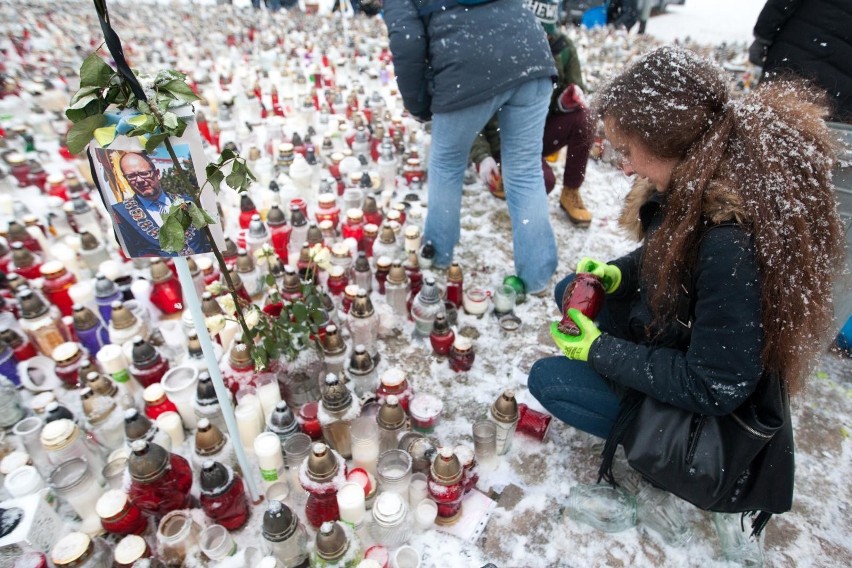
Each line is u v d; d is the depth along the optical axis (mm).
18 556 1468
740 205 1213
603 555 1711
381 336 2609
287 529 1478
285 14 10594
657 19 11891
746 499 1507
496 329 2701
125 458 1752
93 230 3043
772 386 1316
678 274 1377
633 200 1769
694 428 1454
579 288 1795
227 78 5848
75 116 1076
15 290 2432
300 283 2285
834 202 1244
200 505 1759
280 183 3512
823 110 1311
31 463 1789
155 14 9703
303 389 2059
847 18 2275
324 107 4875
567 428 2160
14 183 3688
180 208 1158
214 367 1476
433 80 2545
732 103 1282
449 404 2258
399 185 4098
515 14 2371
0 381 2031
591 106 1578
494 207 3875
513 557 1701
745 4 13844
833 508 1885
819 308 1231
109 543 1570
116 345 2119
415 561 1561
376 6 10484
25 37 7199
